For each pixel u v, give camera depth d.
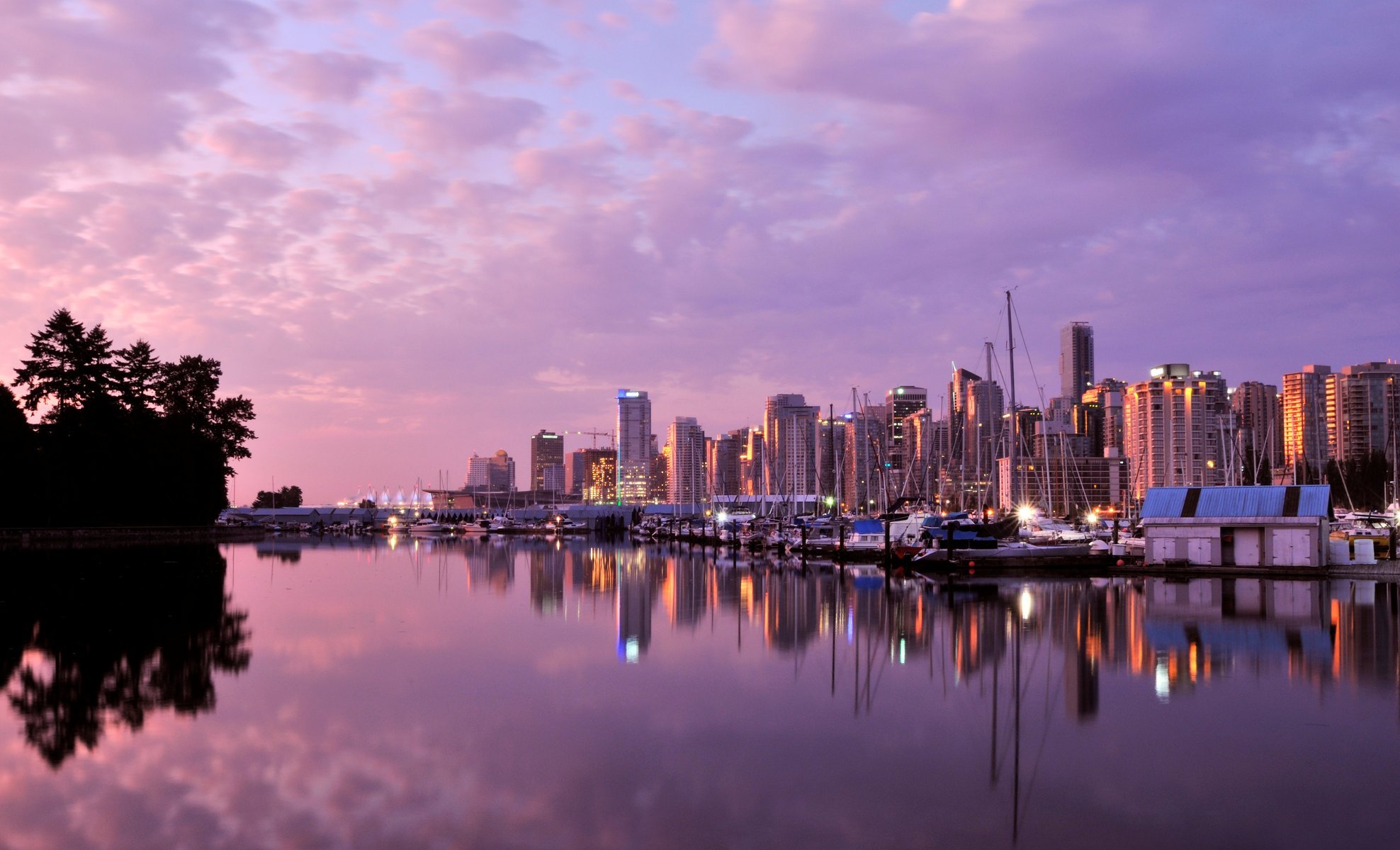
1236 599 58.72
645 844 16.20
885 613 51.69
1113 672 32.53
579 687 29.41
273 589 61.94
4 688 28.09
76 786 19.00
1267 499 78.38
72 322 121.75
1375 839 16.64
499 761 21.02
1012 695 28.73
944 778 20.16
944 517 111.50
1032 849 16.19
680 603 57.62
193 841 16.16
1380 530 122.19
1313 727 24.38
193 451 138.25
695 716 25.64
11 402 112.94
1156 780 19.95
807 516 176.75
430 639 39.50
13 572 71.50
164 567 80.12
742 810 18.00
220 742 22.34
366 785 19.23
